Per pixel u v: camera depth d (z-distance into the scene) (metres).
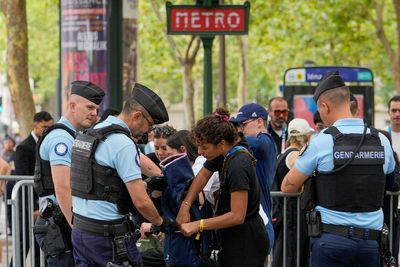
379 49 43.19
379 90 64.94
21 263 10.37
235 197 7.50
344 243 7.60
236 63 56.25
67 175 8.02
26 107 18.39
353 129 7.70
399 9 29.39
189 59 34.06
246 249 7.69
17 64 18.30
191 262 7.83
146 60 44.09
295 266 9.32
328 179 7.63
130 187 7.29
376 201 7.66
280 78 56.06
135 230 7.66
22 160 11.98
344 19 36.44
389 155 7.78
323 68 21.59
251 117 8.80
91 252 7.44
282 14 37.88
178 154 8.21
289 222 9.28
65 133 8.12
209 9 11.94
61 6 16.02
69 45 15.95
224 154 7.61
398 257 9.47
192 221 7.82
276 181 9.52
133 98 7.48
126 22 18.25
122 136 7.35
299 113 21.64
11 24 18.23
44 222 8.49
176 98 67.06
